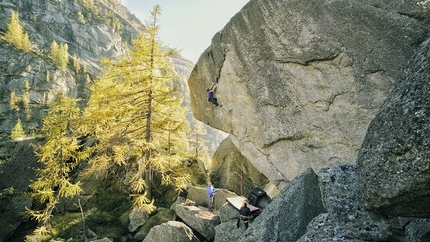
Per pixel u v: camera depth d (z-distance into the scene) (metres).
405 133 3.48
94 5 171.88
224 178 20.38
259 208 10.30
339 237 4.36
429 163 3.03
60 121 15.59
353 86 8.42
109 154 19.14
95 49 136.12
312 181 7.89
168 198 18.45
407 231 4.23
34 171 21.17
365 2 8.09
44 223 15.32
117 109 15.47
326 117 9.16
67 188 13.93
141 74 15.38
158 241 10.90
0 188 19.28
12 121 80.44
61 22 131.00
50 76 94.81
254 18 10.77
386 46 7.70
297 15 9.41
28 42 103.06
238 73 11.72
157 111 16.36
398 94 4.05
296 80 9.79
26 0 125.69
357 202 4.88
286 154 10.52
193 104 14.96
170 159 14.90
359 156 4.36
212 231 11.83
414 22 7.34
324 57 8.88
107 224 16.23
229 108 12.52
